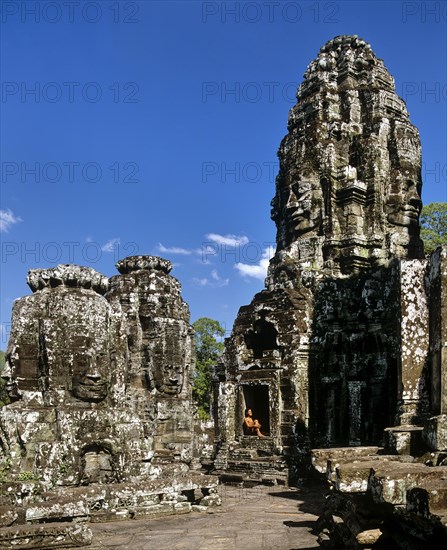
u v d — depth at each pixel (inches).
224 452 818.2
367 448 354.3
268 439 788.6
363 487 269.1
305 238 935.7
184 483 482.6
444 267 372.8
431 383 380.5
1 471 430.9
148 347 676.1
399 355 402.6
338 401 808.9
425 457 311.6
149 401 640.4
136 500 449.4
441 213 1300.4
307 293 852.0
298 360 794.8
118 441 471.8
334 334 831.1
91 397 470.3
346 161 965.8
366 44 1035.9
